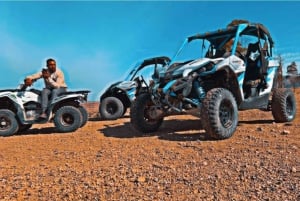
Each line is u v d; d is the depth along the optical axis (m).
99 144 5.33
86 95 7.98
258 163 3.68
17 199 3.10
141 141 5.29
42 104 7.42
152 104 6.09
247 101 6.13
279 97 6.54
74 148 5.15
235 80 5.68
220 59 5.66
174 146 4.75
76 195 3.11
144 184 3.28
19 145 5.65
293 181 3.12
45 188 3.31
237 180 3.25
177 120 7.66
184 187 3.16
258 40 6.41
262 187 3.05
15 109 7.66
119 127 7.12
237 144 4.66
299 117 7.34
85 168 3.91
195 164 3.80
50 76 7.60
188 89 5.30
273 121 6.82
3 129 7.20
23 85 7.41
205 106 4.93
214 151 4.34
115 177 3.50
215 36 6.52
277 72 7.08
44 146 5.45
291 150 4.16
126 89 10.35
